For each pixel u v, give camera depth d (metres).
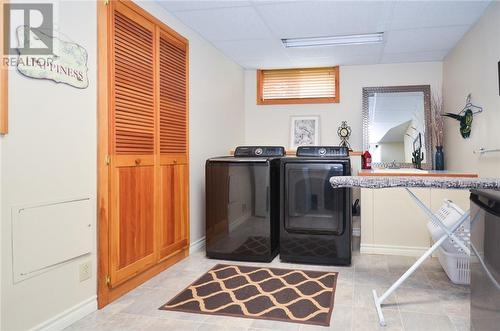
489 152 2.83
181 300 2.31
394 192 3.39
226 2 2.81
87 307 2.10
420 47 3.86
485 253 1.38
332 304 2.24
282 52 4.09
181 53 3.16
